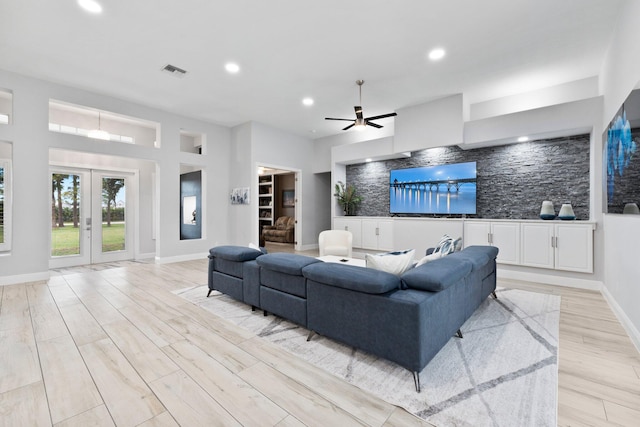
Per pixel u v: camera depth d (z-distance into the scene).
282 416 1.52
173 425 1.45
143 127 6.62
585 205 4.25
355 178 7.14
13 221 4.12
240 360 2.07
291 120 6.34
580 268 3.90
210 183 6.55
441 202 5.57
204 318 2.86
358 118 4.45
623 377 1.86
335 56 3.71
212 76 4.26
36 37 3.29
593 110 3.85
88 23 3.05
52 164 5.52
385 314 1.84
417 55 3.69
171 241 5.96
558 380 1.83
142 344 2.31
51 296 3.57
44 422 1.46
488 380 1.83
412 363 1.73
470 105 5.27
